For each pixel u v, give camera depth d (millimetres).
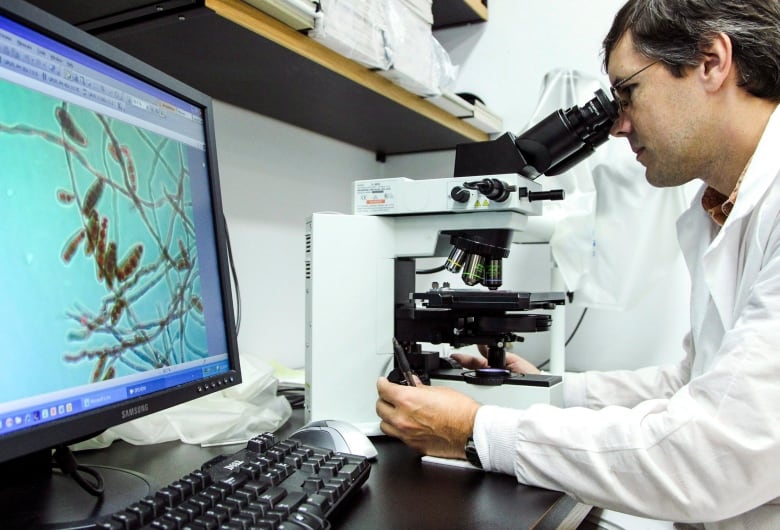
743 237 917
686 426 678
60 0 894
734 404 672
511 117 1989
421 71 1430
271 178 1619
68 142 592
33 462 680
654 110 947
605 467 706
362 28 1199
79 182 603
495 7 2014
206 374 786
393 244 1077
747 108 917
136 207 681
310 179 1775
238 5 952
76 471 630
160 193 725
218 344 822
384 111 1545
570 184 1608
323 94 1386
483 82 2029
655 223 1571
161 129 734
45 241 559
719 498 665
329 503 573
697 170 987
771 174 859
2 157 522
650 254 1581
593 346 1855
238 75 1239
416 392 865
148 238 697
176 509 504
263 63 1156
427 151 2080
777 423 652
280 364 1551
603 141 1047
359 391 1018
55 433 535
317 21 1072
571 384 1238
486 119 1844
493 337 1081
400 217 1077
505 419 791
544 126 1018
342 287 1012
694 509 670
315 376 990
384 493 708
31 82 554
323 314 997
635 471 690
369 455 805
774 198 840
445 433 832
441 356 1215
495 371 1051
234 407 981
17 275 527
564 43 1912
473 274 1049
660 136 958
